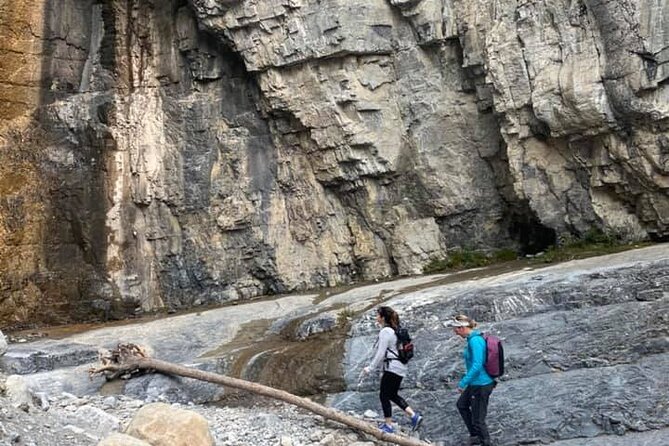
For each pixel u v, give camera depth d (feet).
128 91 62.75
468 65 53.93
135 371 38.88
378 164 57.00
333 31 55.52
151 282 61.11
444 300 38.75
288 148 59.77
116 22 63.16
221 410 34.17
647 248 43.45
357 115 56.85
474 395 26.96
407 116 57.41
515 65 50.60
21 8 59.41
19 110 59.82
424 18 55.36
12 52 59.26
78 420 29.76
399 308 39.32
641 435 26.94
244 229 59.98
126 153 61.77
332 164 57.88
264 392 33.14
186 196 60.75
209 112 61.26
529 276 40.27
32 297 57.36
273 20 56.65
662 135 45.80
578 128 48.52
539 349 32.60
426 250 56.85
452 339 35.29
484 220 56.44
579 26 47.96
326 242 59.16
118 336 45.03
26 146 59.62
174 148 61.46
